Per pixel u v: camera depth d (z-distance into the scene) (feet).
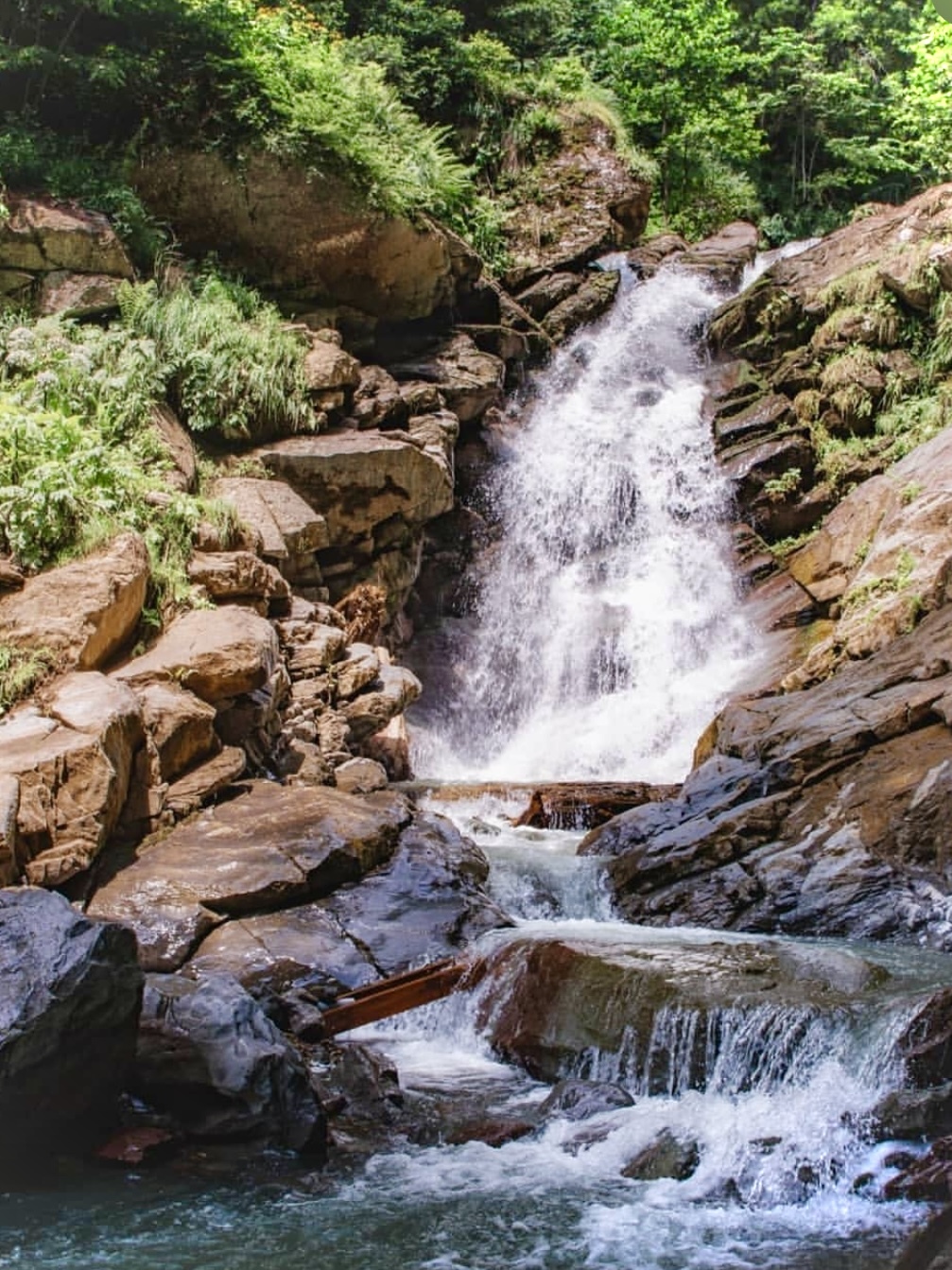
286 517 45.39
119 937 21.01
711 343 67.26
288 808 32.99
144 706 32.24
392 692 42.70
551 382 66.54
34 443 38.19
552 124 77.71
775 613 51.39
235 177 52.65
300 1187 19.40
